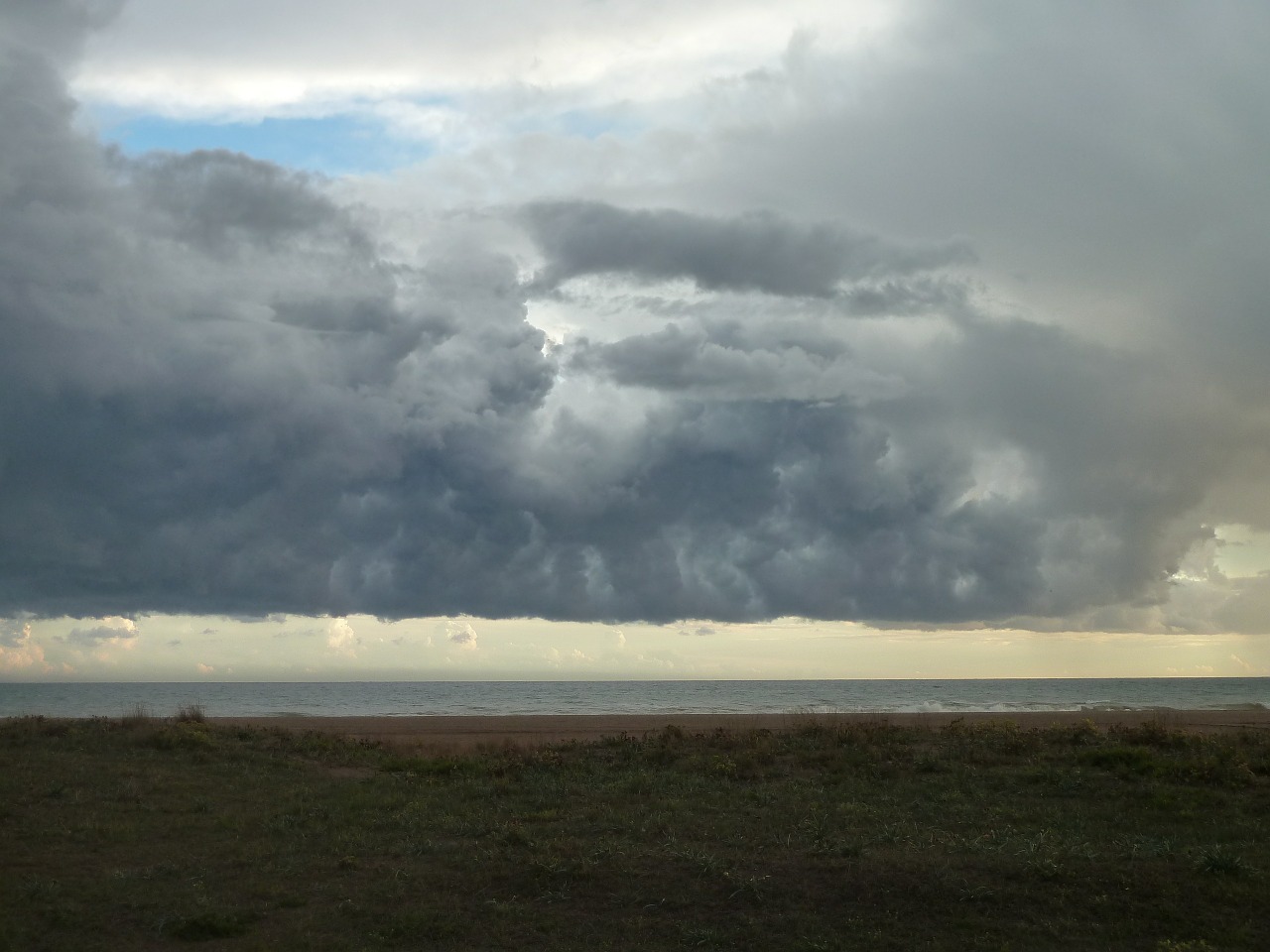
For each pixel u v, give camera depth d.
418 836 14.66
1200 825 14.23
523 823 15.27
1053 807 15.76
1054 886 10.88
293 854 13.58
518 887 11.62
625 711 74.88
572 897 11.16
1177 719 42.97
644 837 13.91
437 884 11.95
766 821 14.85
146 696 132.00
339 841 14.25
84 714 71.88
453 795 18.48
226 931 10.30
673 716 53.69
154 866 12.83
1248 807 15.48
